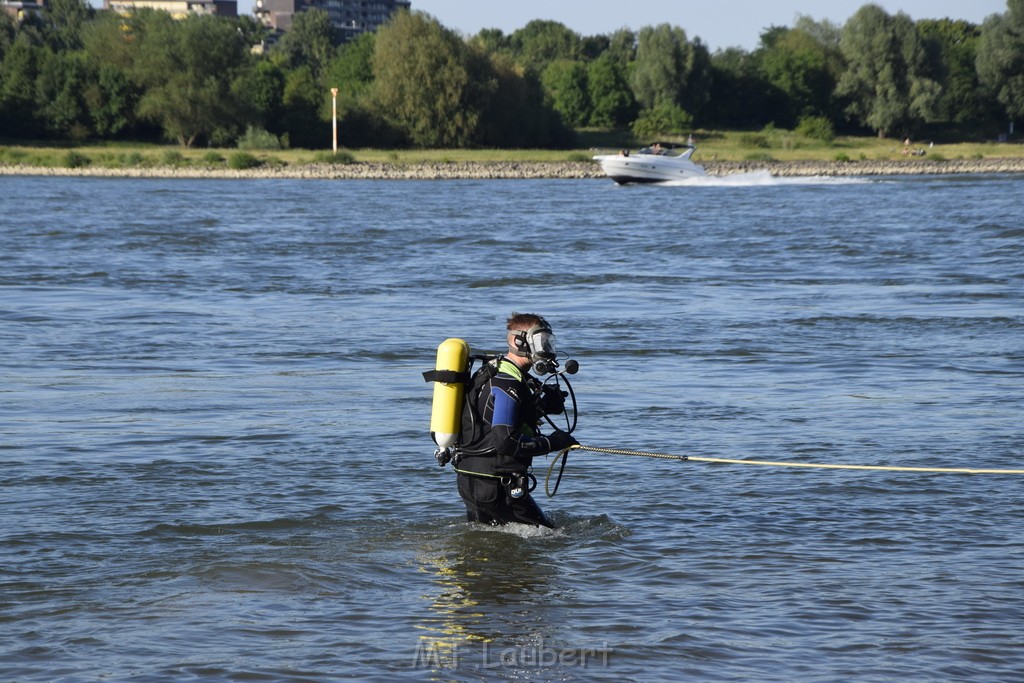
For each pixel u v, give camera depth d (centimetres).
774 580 2202
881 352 5122
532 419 2452
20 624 1969
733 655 1847
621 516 2645
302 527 2545
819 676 1769
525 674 1770
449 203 18212
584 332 5731
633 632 1945
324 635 1931
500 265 9106
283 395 4153
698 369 4722
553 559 2333
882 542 2438
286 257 9725
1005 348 5188
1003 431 3469
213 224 13388
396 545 2422
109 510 2658
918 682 1748
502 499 2472
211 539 2455
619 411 3828
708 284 7844
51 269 8625
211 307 6688
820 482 2931
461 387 2455
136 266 8906
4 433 3475
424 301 6981
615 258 9669
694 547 2408
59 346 5291
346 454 3231
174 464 3094
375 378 4525
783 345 5328
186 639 1909
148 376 4544
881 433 3462
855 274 8388
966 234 11488
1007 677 1766
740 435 3450
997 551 2373
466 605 2077
